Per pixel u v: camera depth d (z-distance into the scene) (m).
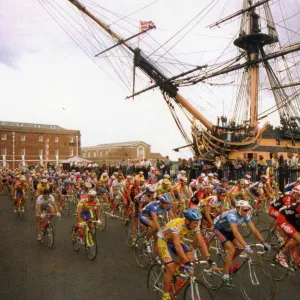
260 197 11.40
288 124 26.81
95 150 71.94
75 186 16.72
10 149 58.19
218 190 6.93
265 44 27.19
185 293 4.36
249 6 27.42
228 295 5.39
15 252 8.13
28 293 5.59
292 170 14.30
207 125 23.98
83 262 7.32
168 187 8.73
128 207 10.05
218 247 6.49
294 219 5.76
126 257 7.70
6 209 16.22
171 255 4.59
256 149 24.67
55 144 62.56
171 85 23.14
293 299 5.16
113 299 5.33
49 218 8.96
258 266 4.97
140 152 62.41
